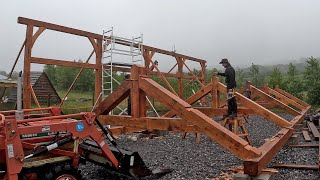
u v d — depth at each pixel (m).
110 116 7.23
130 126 6.83
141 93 6.74
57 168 4.87
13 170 4.32
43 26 10.22
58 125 4.94
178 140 11.30
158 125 6.46
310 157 8.23
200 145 10.25
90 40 12.06
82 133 5.25
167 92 6.15
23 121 4.58
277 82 30.38
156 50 16.30
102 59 12.53
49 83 23.70
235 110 9.99
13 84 10.67
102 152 5.73
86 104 21.30
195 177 6.41
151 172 6.20
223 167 7.22
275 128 14.79
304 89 28.92
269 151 5.61
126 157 5.83
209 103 22.86
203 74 22.20
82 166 7.29
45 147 4.84
